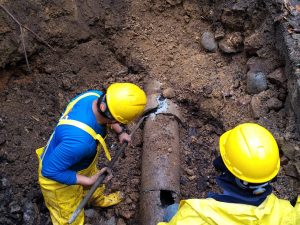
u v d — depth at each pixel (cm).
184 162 225
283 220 121
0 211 195
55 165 157
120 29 262
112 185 217
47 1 240
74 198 179
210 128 239
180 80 251
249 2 235
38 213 202
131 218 208
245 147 125
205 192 215
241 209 116
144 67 257
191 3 262
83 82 254
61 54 252
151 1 264
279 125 217
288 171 204
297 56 207
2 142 215
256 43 234
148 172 201
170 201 198
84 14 252
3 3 226
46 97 244
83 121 157
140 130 233
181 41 264
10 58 232
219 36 253
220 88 242
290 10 219
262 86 229
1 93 236
